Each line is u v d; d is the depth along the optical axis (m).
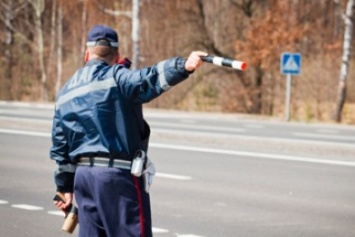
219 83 70.12
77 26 84.75
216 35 70.31
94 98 9.76
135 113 9.81
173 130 38.94
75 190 10.07
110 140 9.73
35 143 31.39
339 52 64.56
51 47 87.19
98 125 9.73
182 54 70.69
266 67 64.44
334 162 26.30
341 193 20.59
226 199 19.59
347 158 27.53
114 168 9.76
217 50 69.81
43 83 78.38
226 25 69.88
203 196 19.97
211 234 15.84
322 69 64.06
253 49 65.00
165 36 71.50
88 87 9.81
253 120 51.22
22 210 18.16
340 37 71.12
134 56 63.31
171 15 70.56
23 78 85.25
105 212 9.73
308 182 22.20
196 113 59.09
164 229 16.28
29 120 40.44
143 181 9.88
